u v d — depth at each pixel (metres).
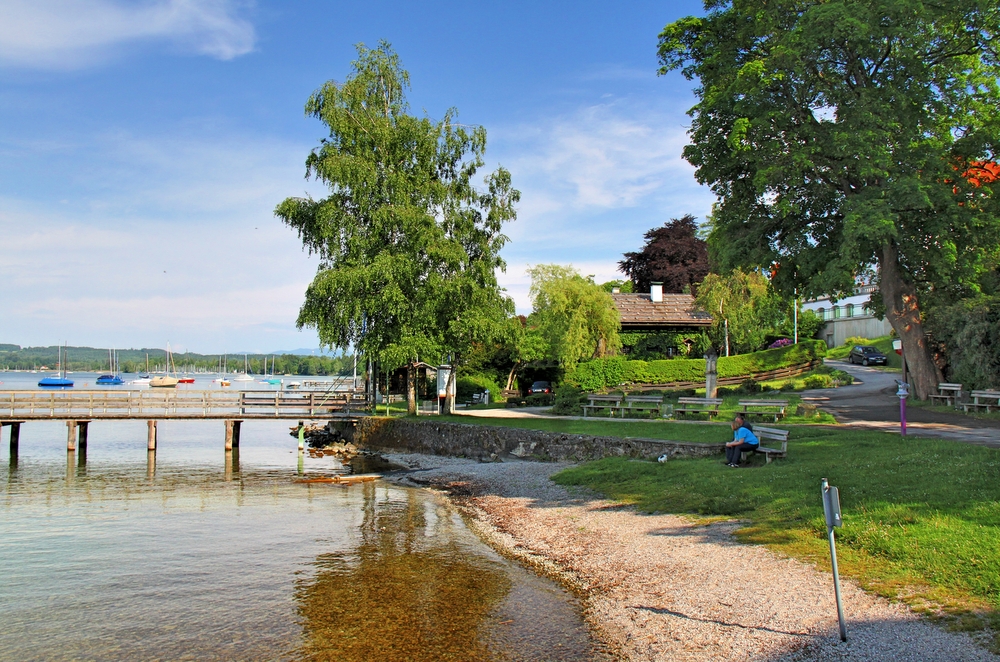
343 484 21.41
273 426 51.81
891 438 16.98
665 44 26.44
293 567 11.71
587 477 17.62
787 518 11.33
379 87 32.00
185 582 10.97
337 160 29.30
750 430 16.16
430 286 29.58
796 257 25.78
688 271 61.81
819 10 20.92
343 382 56.84
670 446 19.09
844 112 22.52
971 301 26.12
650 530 12.28
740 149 23.22
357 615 9.21
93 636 8.71
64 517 16.69
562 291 43.03
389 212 29.30
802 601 8.20
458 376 47.28
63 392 31.09
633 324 47.66
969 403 24.25
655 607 8.80
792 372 45.03
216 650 8.18
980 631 6.83
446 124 32.97
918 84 22.83
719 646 7.43
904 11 20.50
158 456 31.23
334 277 28.53
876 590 8.16
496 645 8.02
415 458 27.72
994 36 22.95
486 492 18.52
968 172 25.05
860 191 25.06
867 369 46.75
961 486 11.09
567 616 8.91
